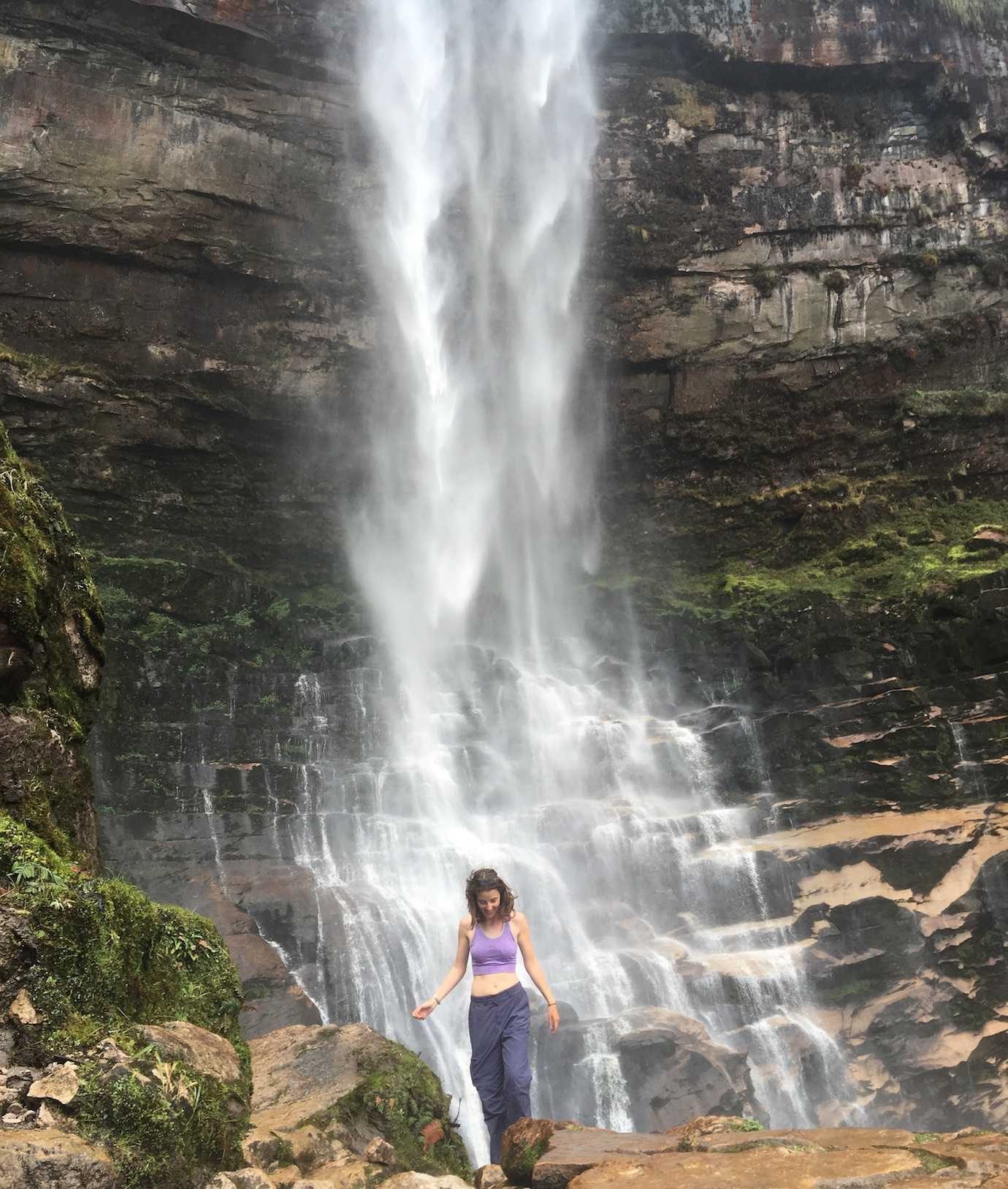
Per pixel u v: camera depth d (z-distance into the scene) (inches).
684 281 1107.3
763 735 832.9
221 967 199.9
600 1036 544.4
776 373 1110.4
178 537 944.3
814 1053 621.0
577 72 1111.0
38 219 866.1
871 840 722.8
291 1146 204.7
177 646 780.6
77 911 164.9
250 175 952.3
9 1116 142.8
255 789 695.1
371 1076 242.5
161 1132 152.3
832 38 1121.4
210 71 940.0
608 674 965.2
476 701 883.4
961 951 680.4
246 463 999.6
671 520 1123.3
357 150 1020.5
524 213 1112.2
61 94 872.3
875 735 806.5
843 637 904.3
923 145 1146.7
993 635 820.6
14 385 850.8
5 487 215.0
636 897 708.7
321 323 1007.6
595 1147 184.7
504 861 682.2
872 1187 143.9
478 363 1106.1
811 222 1113.4
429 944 619.5
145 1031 165.5
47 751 193.5
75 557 235.0
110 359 909.8
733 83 1128.8
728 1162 159.2
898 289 1125.1
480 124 1106.1
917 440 1106.7
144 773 667.4
